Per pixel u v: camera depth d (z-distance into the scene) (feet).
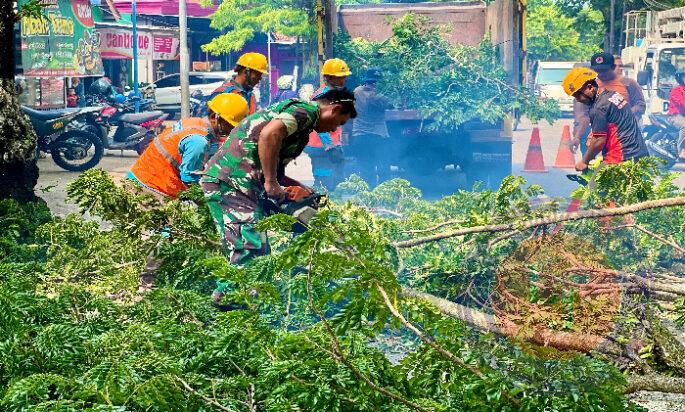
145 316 13.91
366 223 19.33
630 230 20.72
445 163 44.80
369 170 43.24
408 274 19.34
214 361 11.98
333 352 11.43
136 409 11.03
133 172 22.48
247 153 18.31
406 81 42.98
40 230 21.35
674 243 21.20
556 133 94.48
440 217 23.50
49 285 18.06
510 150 44.32
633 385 14.64
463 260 18.43
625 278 15.99
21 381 10.68
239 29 132.87
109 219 20.31
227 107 21.12
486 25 49.34
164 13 142.51
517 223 17.60
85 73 78.79
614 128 27.81
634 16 98.07
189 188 20.81
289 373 10.82
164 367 11.22
